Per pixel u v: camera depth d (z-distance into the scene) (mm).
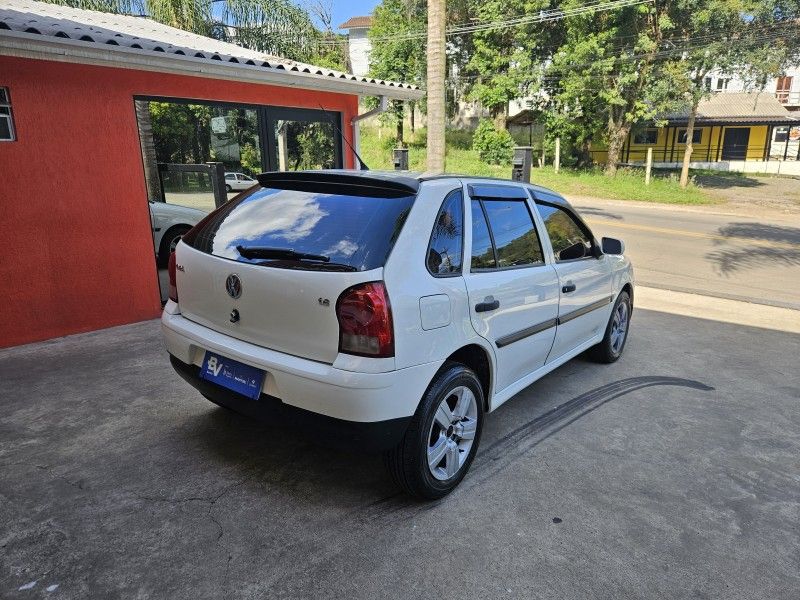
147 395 4133
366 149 34719
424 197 2928
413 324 2650
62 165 5184
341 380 2502
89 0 14312
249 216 3131
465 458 3178
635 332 6395
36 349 5051
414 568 2500
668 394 4609
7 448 3350
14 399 4012
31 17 5914
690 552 2689
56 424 3662
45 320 5281
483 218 3334
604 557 2627
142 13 15312
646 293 8594
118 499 2898
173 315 3305
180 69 5711
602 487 3215
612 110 28875
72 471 3137
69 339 5344
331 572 2451
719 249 12828
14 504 2826
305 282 2605
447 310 2852
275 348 2764
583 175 29812
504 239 3484
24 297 5121
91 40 4855
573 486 3213
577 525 2855
